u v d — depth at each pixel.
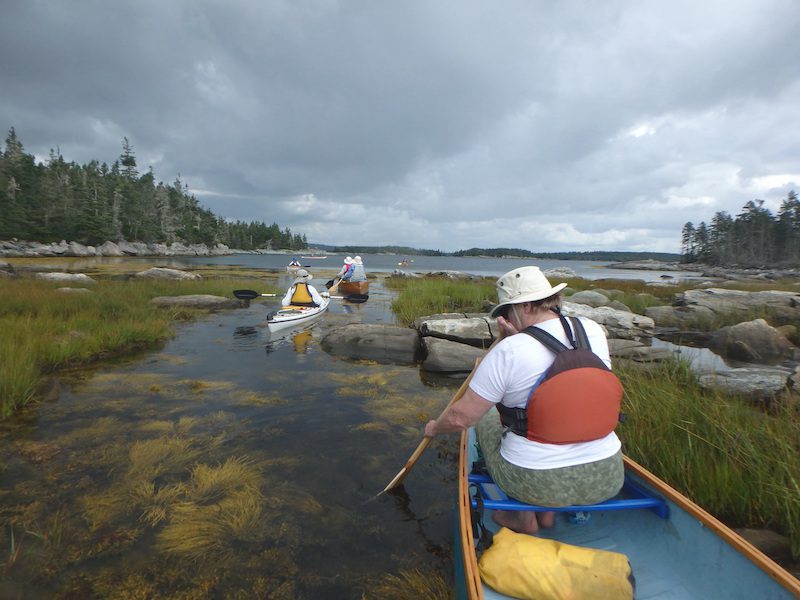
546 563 2.01
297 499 3.28
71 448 3.93
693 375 5.62
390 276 29.77
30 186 89.00
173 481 3.46
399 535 2.91
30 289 11.93
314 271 36.47
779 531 2.90
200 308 12.87
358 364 7.19
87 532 2.82
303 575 2.54
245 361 7.14
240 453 3.94
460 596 2.12
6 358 5.62
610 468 2.24
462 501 2.42
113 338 7.64
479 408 2.27
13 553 2.60
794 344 9.16
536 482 2.22
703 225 106.50
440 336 8.59
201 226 127.12
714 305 12.11
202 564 2.59
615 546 2.52
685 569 2.27
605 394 2.13
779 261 84.19
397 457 3.98
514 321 2.41
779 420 3.91
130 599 2.31
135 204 101.38
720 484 3.13
